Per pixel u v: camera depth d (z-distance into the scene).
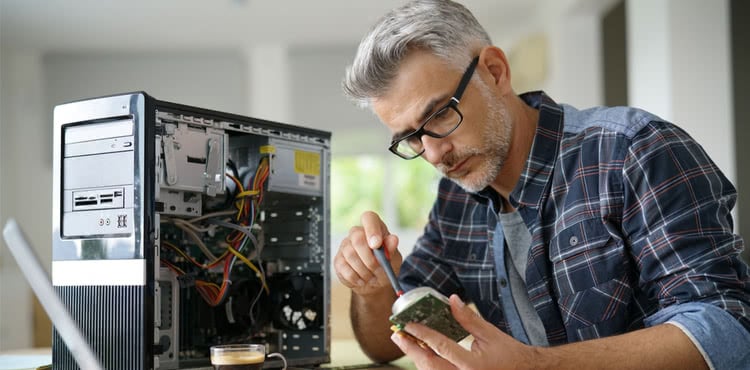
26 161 5.99
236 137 1.45
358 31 5.80
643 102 3.90
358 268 1.36
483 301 1.55
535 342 1.46
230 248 1.38
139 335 1.15
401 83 1.26
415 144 1.32
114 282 1.18
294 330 1.50
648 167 1.21
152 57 6.28
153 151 1.17
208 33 5.78
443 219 1.61
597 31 5.01
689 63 3.58
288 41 6.04
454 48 1.27
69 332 0.94
